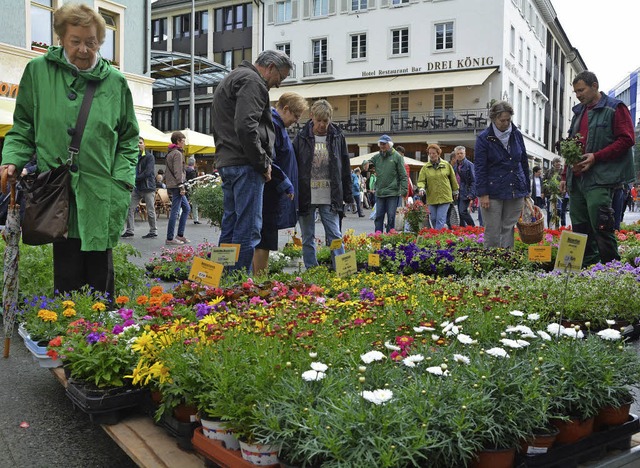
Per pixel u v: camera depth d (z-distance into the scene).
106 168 4.61
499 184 8.60
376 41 45.25
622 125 7.22
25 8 20.72
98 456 3.22
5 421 3.59
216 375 2.81
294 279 5.84
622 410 2.99
